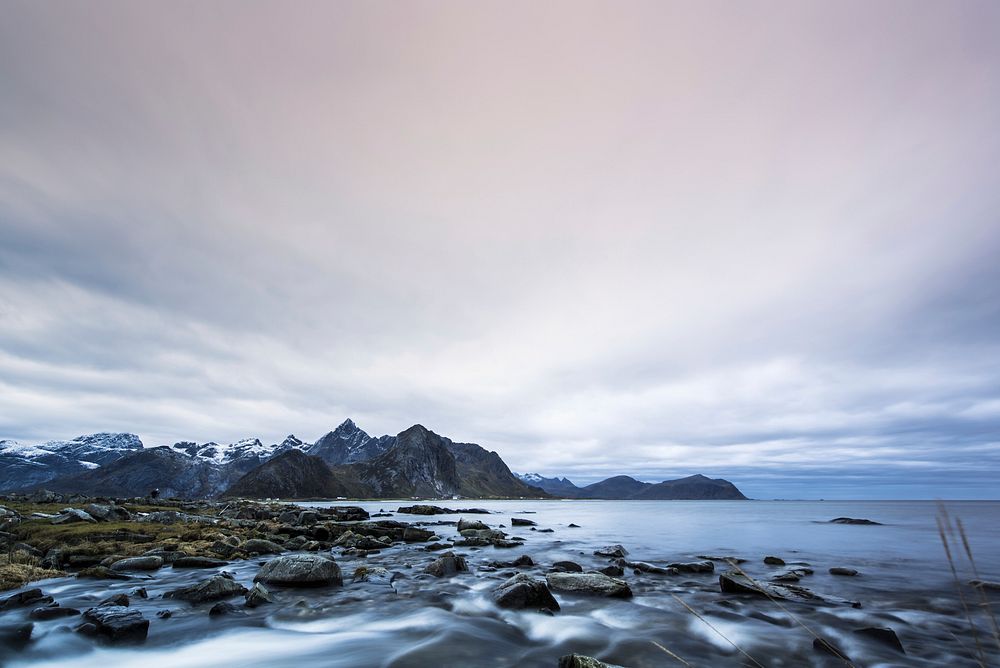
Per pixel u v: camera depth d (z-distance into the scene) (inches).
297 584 775.1
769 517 4094.5
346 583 810.2
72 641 499.2
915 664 470.6
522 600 647.8
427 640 522.9
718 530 2404.0
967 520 3592.5
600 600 703.7
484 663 457.1
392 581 824.3
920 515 4500.5
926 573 1007.0
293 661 470.6
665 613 636.7
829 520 3405.5
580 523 3043.8
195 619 590.9
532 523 2657.5
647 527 2615.7
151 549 1023.0
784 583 827.4
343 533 1551.4
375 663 459.5
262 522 1743.4
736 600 706.8
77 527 1127.6
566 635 546.0
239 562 999.0
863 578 941.2
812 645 518.9
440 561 919.0
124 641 511.5
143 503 2541.8
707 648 510.9
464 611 636.1
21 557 882.1
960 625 601.3
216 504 3181.6
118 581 781.9
